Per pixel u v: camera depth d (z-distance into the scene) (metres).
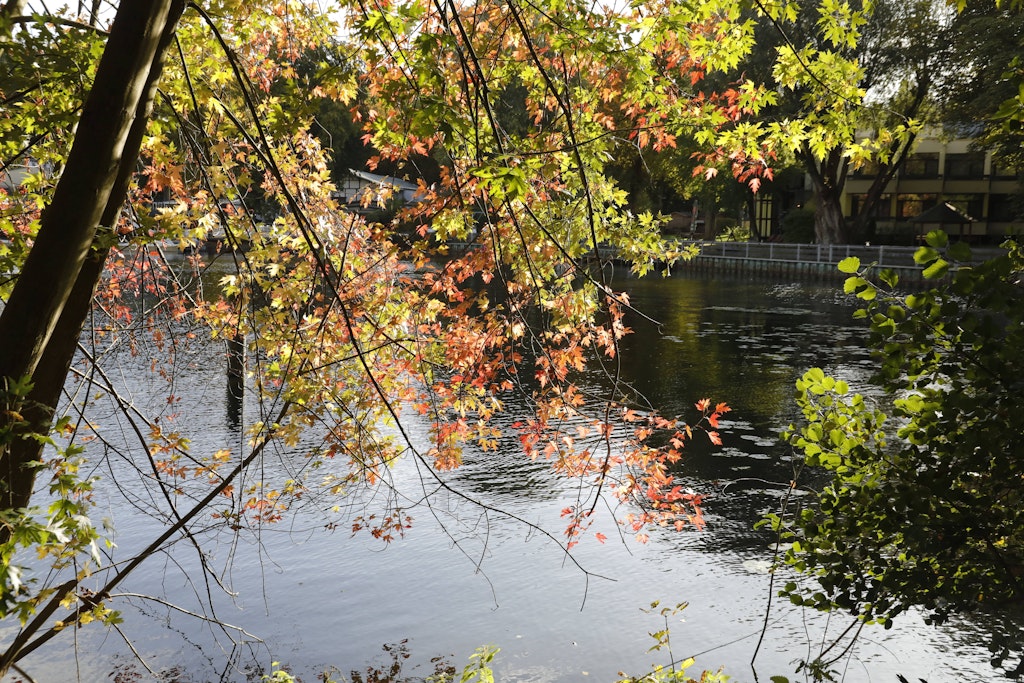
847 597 4.44
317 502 9.08
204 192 5.69
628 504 10.12
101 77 3.82
